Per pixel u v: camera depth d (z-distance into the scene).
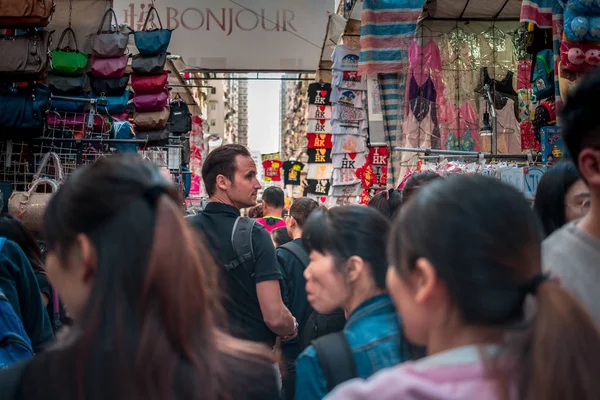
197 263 1.10
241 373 1.18
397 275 1.05
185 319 1.05
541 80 5.29
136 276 1.03
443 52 8.75
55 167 4.84
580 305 0.92
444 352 0.97
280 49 13.05
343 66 10.37
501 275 0.94
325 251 1.82
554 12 4.49
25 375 1.06
